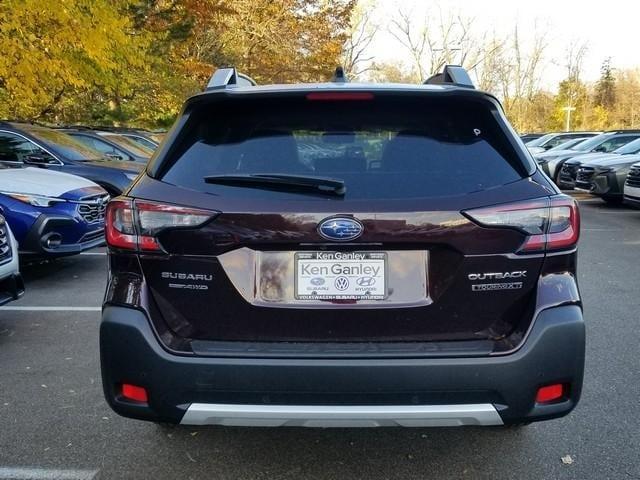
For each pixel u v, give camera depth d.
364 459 3.02
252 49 28.42
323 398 2.33
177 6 21.70
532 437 3.21
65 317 5.35
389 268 2.37
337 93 2.63
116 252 2.49
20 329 5.02
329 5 29.52
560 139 23.53
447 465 2.96
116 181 8.99
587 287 6.36
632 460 2.98
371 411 2.32
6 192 6.22
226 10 23.06
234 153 2.57
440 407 2.33
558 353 2.38
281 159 2.53
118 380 2.44
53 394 3.76
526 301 2.42
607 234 9.98
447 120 2.67
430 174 2.46
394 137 2.59
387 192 2.38
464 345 2.38
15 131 9.27
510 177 2.47
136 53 16.73
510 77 50.62
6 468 2.93
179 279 2.41
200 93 2.69
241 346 2.39
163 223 2.40
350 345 2.38
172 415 2.39
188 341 2.42
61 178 6.88
